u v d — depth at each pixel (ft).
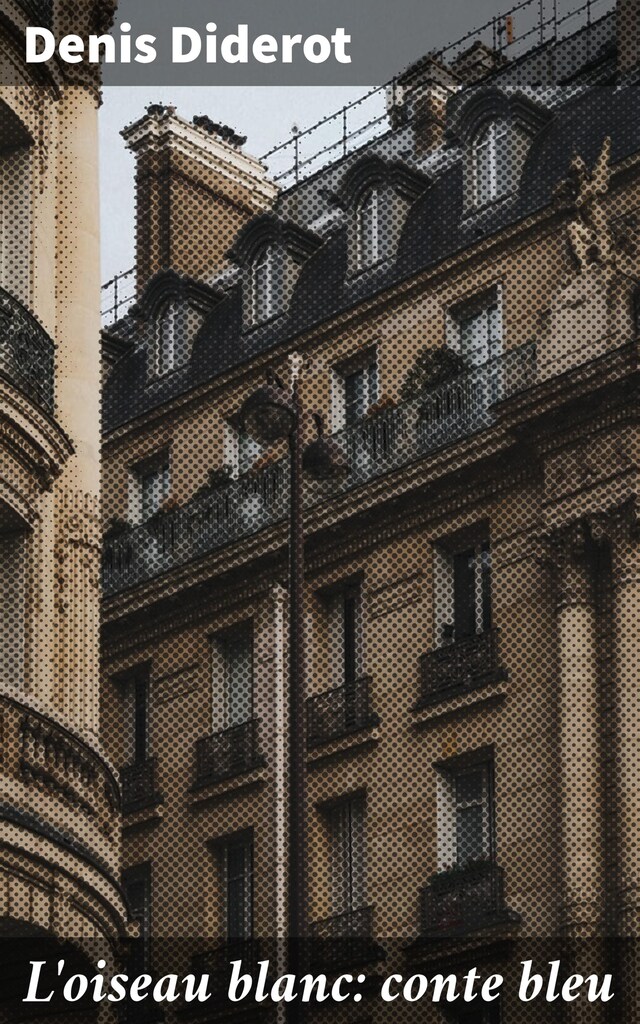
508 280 178.50
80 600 131.44
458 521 175.42
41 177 134.82
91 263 136.56
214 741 185.88
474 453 173.88
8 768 117.80
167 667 191.31
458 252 181.78
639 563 164.14
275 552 185.26
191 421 197.98
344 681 180.75
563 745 163.73
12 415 125.49
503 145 182.60
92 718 130.52
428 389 178.91
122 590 193.57
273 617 184.75
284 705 180.75
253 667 185.88
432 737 172.65
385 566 179.11
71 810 121.39
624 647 163.12
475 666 171.42
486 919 165.17
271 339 194.29
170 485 197.98
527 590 169.99
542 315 173.58
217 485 191.72
